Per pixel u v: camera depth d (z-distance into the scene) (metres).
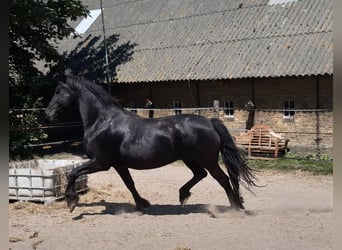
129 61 19.52
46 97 20.23
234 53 16.69
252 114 16.25
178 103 18.27
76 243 6.78
